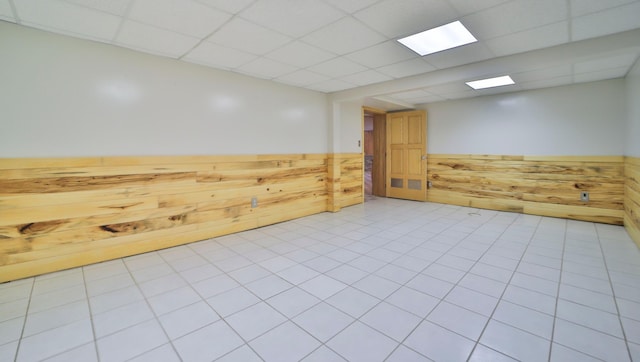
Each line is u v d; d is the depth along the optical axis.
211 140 3.84
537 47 3.08
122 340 1.83
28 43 2.60
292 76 4.21
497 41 2.91
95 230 3.01
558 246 3.53
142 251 3.32
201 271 2.85
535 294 2.38
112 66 3.04
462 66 3.67
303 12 2.32
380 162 7.33
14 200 2.60
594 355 1.68
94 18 2.42
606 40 2.80
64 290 2.45
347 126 6.00
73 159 2.85
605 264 2.97
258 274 2.79
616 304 2.21
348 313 2.13
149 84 3.29
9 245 2.59
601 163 4.53
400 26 2.58
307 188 5.14
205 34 2.73
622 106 4.34
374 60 3.48
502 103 5.41
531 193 5.20
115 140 3.10
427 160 6.48
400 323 2.01
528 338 1.84
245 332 1.92
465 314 2.11
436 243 3.68
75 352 1.72
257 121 4.33
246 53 3.25
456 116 6.02
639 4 2.23
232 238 3.90
